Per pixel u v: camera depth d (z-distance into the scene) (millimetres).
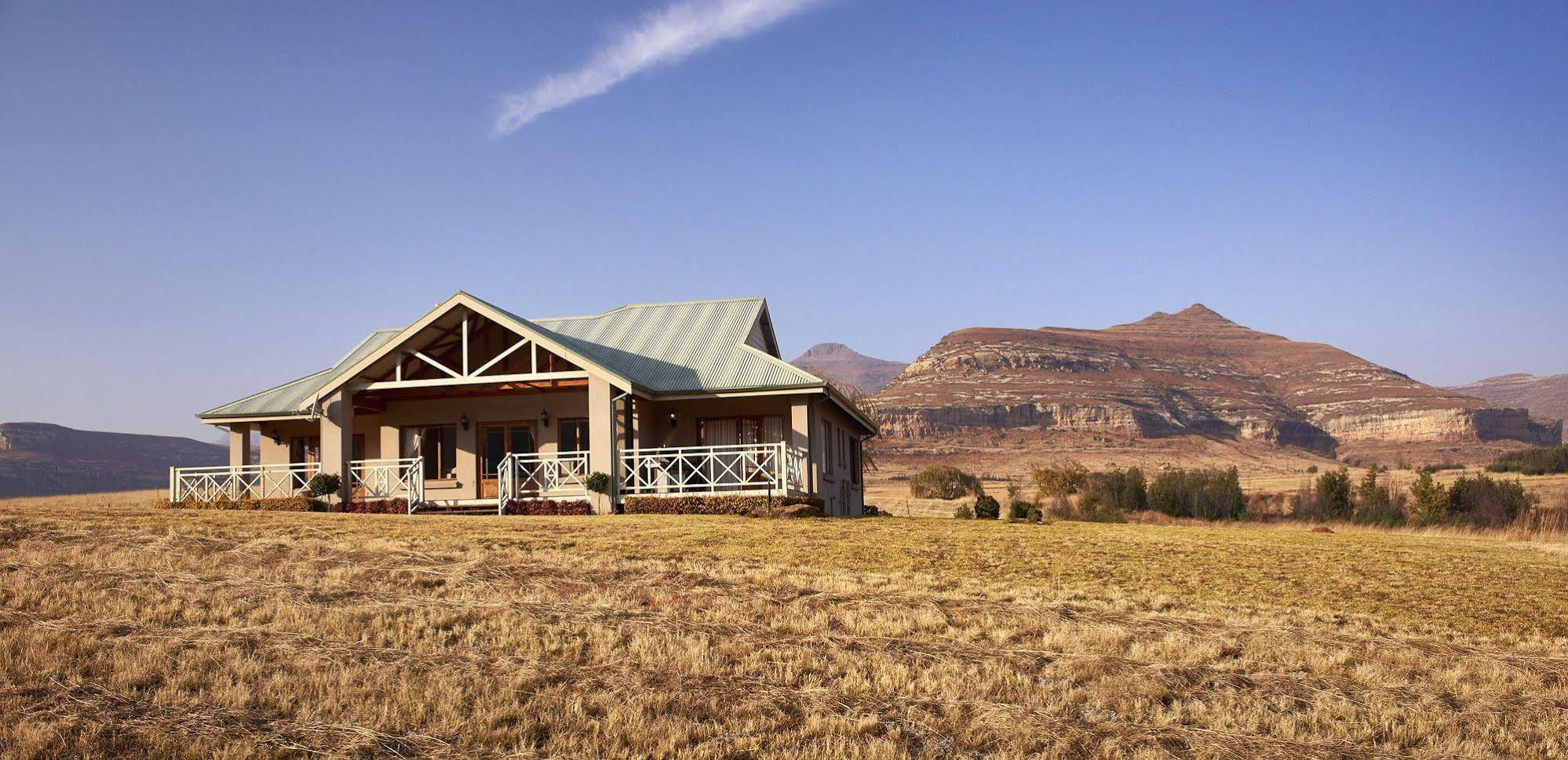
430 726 9227
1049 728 9531
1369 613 15758
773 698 10258
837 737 9211
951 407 198250
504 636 12180
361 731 8906
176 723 8883
